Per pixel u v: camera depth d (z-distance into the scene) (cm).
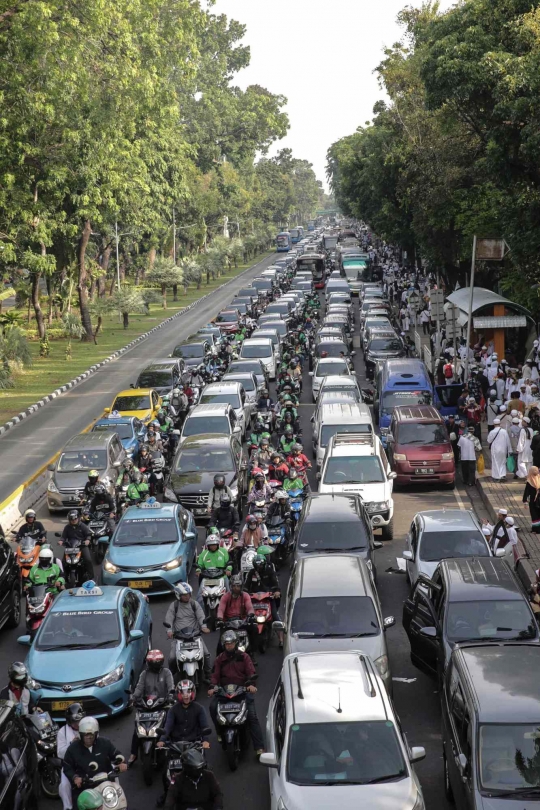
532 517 2064
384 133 6209
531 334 4172
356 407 2917
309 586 1423
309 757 968
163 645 1642
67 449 2677
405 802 919
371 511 2167
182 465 2494
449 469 2634
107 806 941
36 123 4819
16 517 2517
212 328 5688
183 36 6100
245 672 1226
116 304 7238
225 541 1928
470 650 1111
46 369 5397
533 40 3117
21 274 6450
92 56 4644
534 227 3281
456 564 1452
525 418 2683
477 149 4531
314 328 5791
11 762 983
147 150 6794
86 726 1012
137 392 3525
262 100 13938
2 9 4169
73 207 6047
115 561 1853
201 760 982
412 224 5275
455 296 4209
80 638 1407
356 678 1064
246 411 3453
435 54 3362
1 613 1709
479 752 938
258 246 15925
